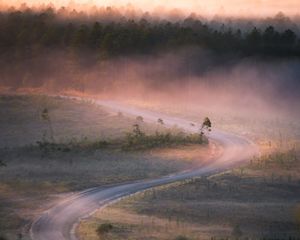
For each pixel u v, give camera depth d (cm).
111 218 11344
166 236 10006
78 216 11662
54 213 11856
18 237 10275
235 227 10569
